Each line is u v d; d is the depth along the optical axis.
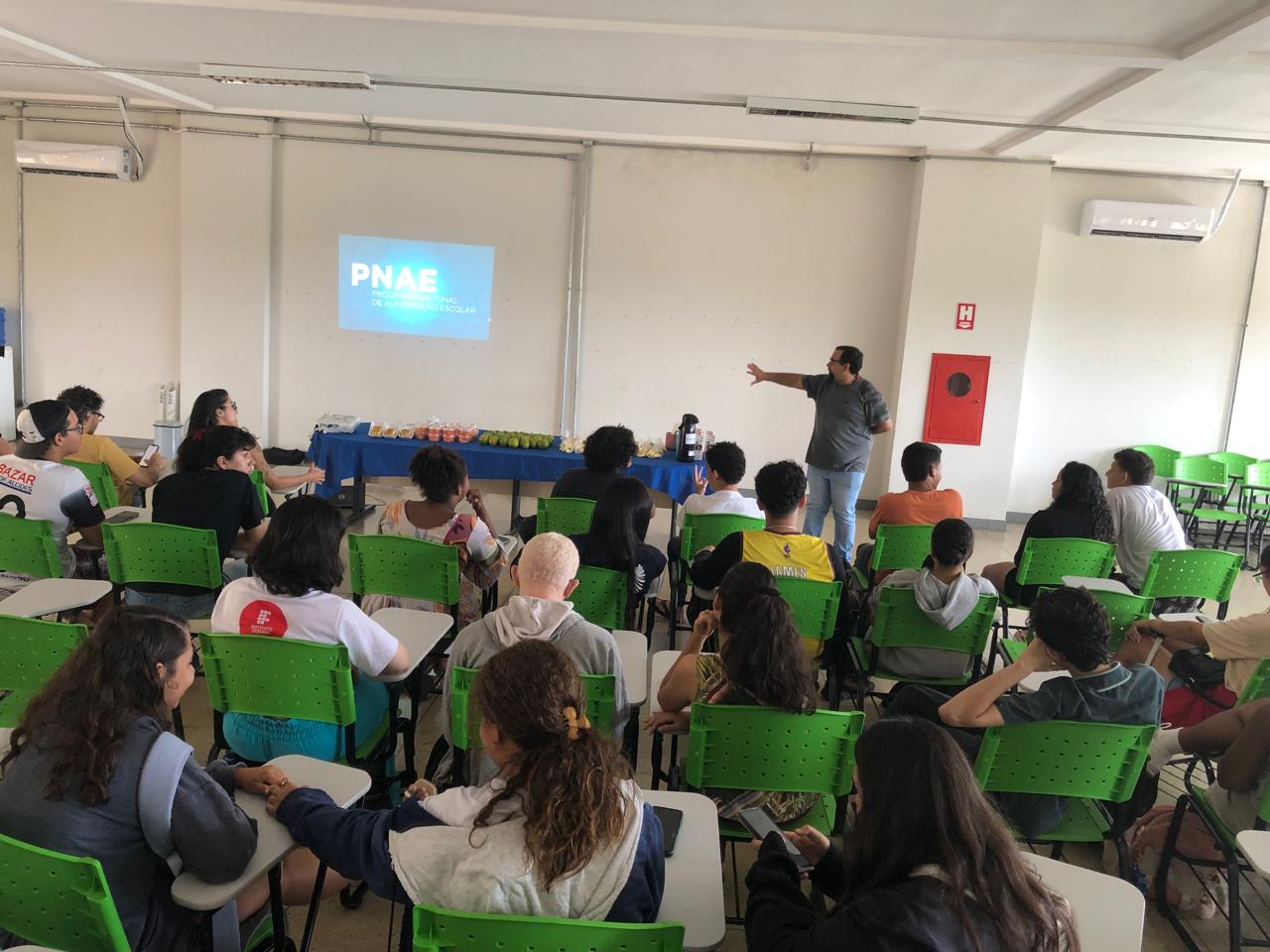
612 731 2.28
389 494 7.20
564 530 4.28
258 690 2.28
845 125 6.48
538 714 1.37
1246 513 6.98
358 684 2.51
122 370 8.16
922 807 1.27
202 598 3.46
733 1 4.11
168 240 7.94
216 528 3.51
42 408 3.69
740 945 2.36
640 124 6.93
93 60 6.11
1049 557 3.96
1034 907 1.25
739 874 2.69
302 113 7.55
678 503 5.75
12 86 7.38
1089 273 7.49
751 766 2.15
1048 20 4.14
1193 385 7.60
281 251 7.84
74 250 8.00
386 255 7.80
